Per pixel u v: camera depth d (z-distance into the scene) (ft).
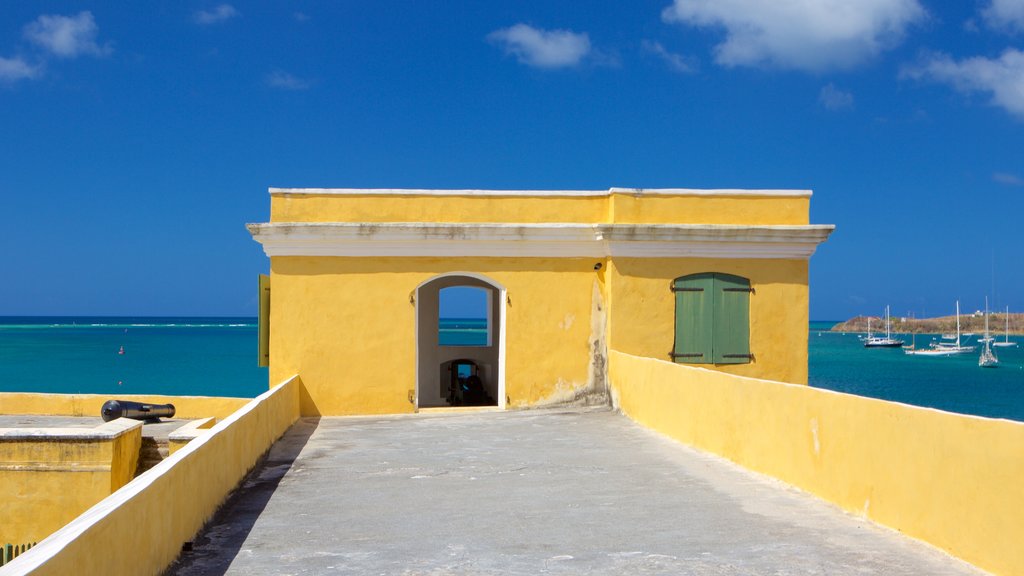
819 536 24.64
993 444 20.68
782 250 55.42
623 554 23.38
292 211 54.44
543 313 55.77
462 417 52.85
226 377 178.19
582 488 32.12
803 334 55.98
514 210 55.42
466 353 71.15
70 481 39.37
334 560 23.27
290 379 50.83
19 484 39.37
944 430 22.66
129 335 420.77
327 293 54.34
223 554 23.88
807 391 30.35
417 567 22.54
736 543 24.12
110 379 171.83
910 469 24.14
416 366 54.90
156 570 21.47
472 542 24.89
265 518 28.07
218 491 29.30
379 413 54.44
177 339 372.99
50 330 504.02
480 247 55.01
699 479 33.27
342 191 54.60
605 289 56.03
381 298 54.65
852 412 27.32
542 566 22.47
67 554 15.57
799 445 30.91
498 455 39.47
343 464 37.65
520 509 28.91
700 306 55.16
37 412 61.16
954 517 22.17
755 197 55.52
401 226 53.36
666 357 54.75
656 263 54.85
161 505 21.94
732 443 36.65
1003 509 20.27
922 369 292.20
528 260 55.72
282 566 22.75
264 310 55.47
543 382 55.72
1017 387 223.10
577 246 55.57
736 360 55.42
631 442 42.60
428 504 29.91
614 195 54.54
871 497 26.16
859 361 340.39
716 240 54.39
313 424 50.62
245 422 34.86
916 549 22.97
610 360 54.90
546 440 43.60
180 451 25.48
